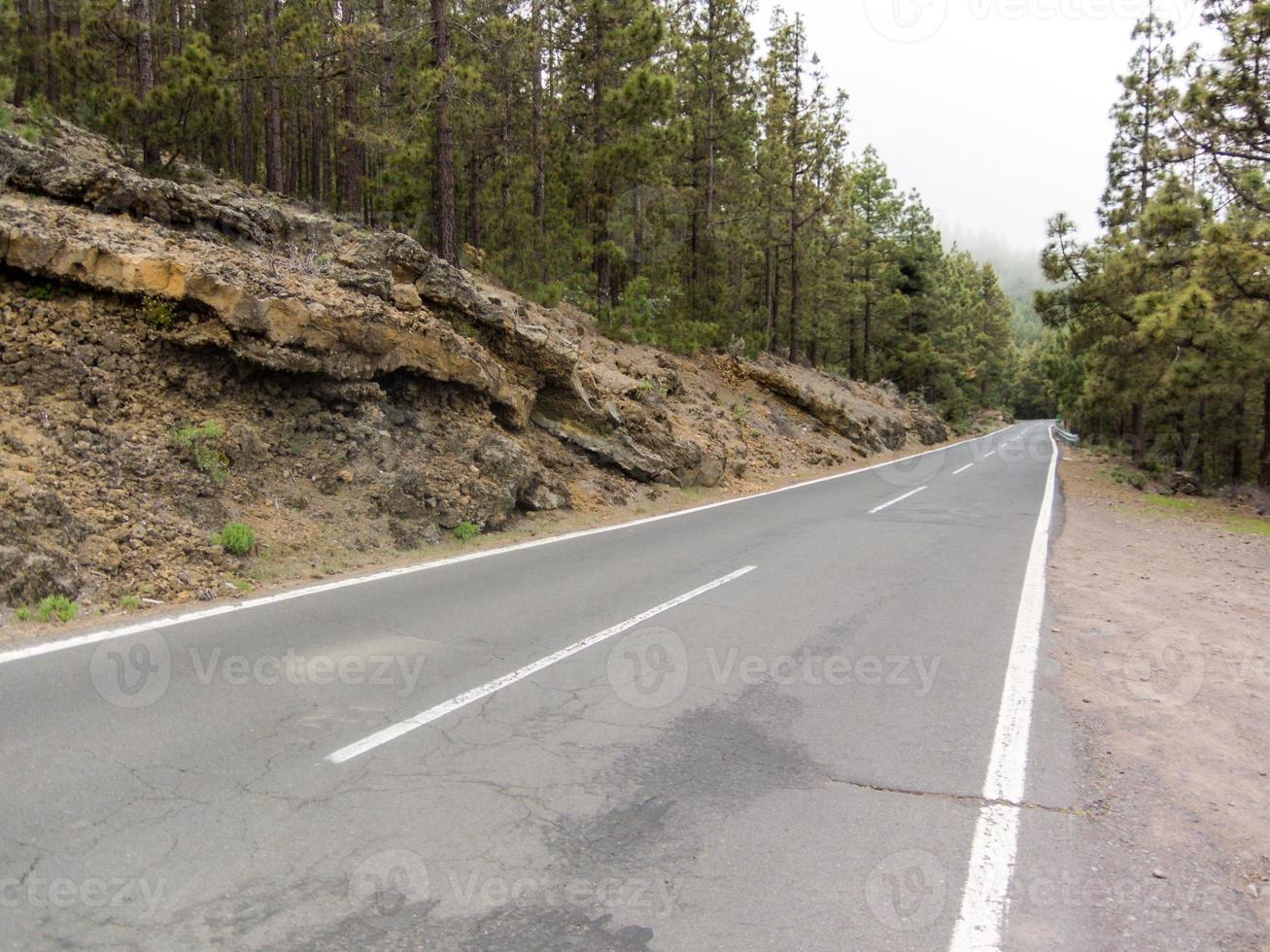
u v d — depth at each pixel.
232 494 8.80
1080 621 8.16
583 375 16.30
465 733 4.79
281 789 4.00
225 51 25.20
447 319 13.07
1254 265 19.02
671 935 3.06
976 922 3.22
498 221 23.06
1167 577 10.82
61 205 10.48
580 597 8.13
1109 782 4.55
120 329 9.16
